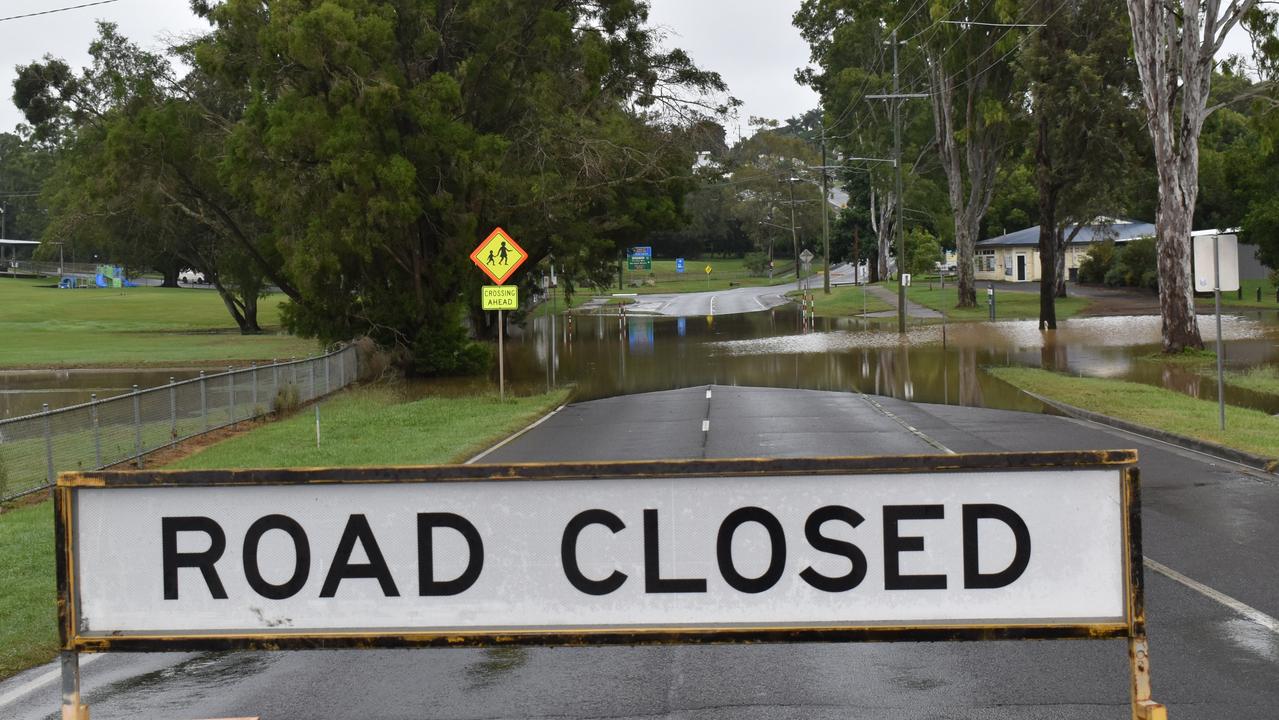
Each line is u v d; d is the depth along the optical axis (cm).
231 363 5025
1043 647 911
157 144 4538
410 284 4359
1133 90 6041
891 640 491
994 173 7825
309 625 505
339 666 908
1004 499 492
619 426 2659
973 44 6850
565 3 4891
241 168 4109
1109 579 492
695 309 9850
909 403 3038
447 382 4131
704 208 19038
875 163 9481
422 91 4078
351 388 3853
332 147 3825
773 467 493
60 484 502
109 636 504
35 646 973
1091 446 2150
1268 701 773
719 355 5050
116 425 2167
